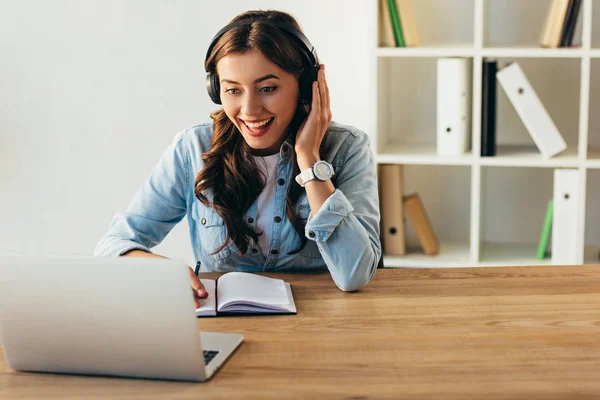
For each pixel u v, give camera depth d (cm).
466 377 138
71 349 143
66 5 354
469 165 345
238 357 148
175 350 138
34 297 142
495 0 328
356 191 200
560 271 193
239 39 181
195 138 212
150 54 356
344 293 182
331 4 339
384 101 331
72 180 371
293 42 185
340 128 209
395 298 177
